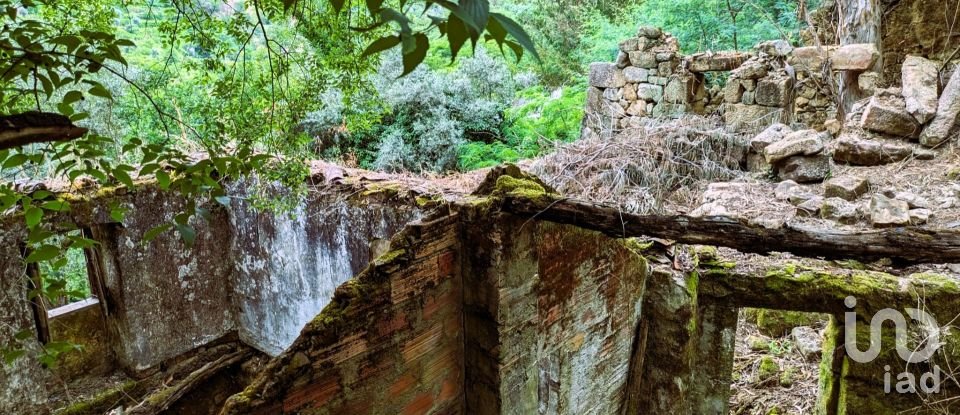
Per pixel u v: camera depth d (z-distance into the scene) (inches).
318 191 182.9
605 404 132.9
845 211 160.9
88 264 205.2
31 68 68.5
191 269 217.2
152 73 231.9
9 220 165.2
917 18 295.1
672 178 222.5
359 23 152.4
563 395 119.2
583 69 528.7
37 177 190.5
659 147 231.6
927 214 150.9
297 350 84.0
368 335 92.1
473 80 434.6
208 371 213.0
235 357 222.4
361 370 92.5
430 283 100.3
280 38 229.3
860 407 119.9
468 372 110.1
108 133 227.6
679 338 129.8
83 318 204.5
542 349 111.1
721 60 285.3
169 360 216.4
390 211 160.1
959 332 109.2
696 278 129.2
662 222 91.4
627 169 220.4
